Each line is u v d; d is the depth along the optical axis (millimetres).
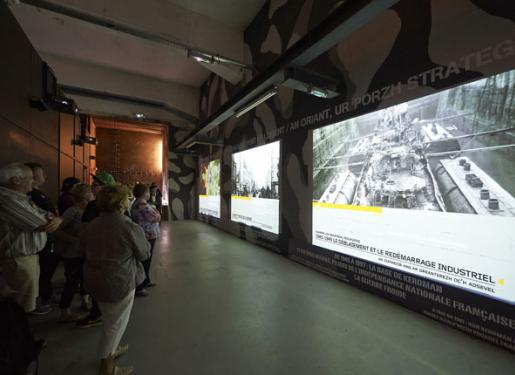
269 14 5012
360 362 1724
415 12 2428
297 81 2877
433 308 2281
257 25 5426
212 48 5520
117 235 1401
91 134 8609
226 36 5707
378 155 2779
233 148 6543
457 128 2107
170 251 4840
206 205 8867
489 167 1919
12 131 2479
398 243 2572
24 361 1155
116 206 1462
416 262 2414
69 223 2195
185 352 1812
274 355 1789
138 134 10547
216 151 7879
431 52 2297
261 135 5180
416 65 2416
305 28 4094
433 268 2279
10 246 1715
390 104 2650
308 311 2447
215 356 1772
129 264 1446
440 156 2221
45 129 3562
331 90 3189
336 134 3342
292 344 1920
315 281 3256
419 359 1758
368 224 2893
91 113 8289
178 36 5023
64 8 3631
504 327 1847
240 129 6152
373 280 2840
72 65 7242
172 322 2227
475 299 2002
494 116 1890
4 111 2301
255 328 2141
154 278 3359
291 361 1728
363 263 2957
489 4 1913
